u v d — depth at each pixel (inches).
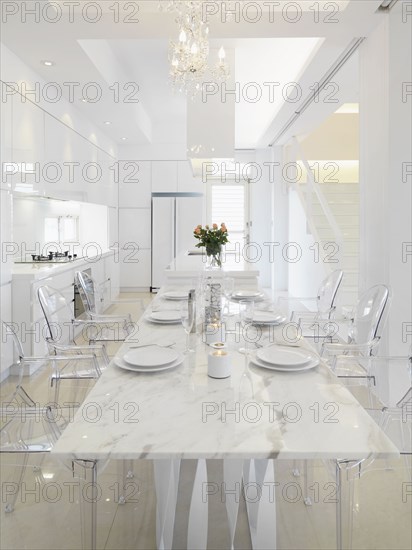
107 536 73.7
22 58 153.6
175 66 123.6
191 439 46.9
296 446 45.5
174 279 159.8
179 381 63.4
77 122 220.5
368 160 144.6
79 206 273.4
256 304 112.8
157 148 326.0
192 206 326.3
